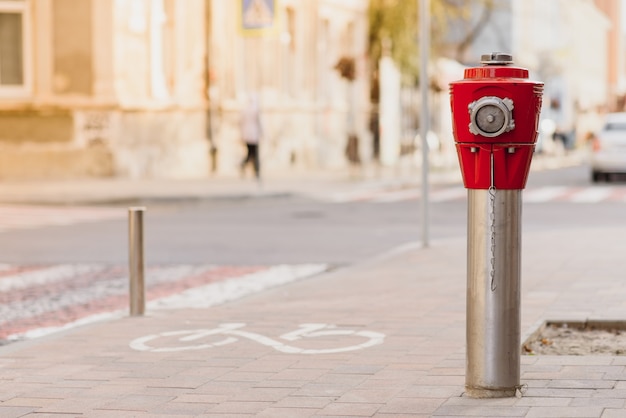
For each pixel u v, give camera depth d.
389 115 55.00
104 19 34.62
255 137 32.59
